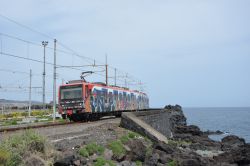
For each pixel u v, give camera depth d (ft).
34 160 46.44
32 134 51.90
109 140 70.54
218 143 164.25
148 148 78.23
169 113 196.75
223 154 106.52
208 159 93.97
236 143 173.27
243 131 331.98
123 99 166.50
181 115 316.60
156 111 133.80
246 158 99.86
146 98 227.40
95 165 53.16
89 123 105.29
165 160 73.61
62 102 125.29
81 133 77.77
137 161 67.05
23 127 89.45
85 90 124.77
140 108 203.62
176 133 222.89
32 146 49.80
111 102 147.84
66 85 125.80
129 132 88.79
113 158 61.87
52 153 51.08
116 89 156.87
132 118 95.09
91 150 58.18
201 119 616.39
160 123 140.46
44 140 51.60
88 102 125.59
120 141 70.90
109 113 149.59
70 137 68.49
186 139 177.99
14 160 44.96
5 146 46.19
